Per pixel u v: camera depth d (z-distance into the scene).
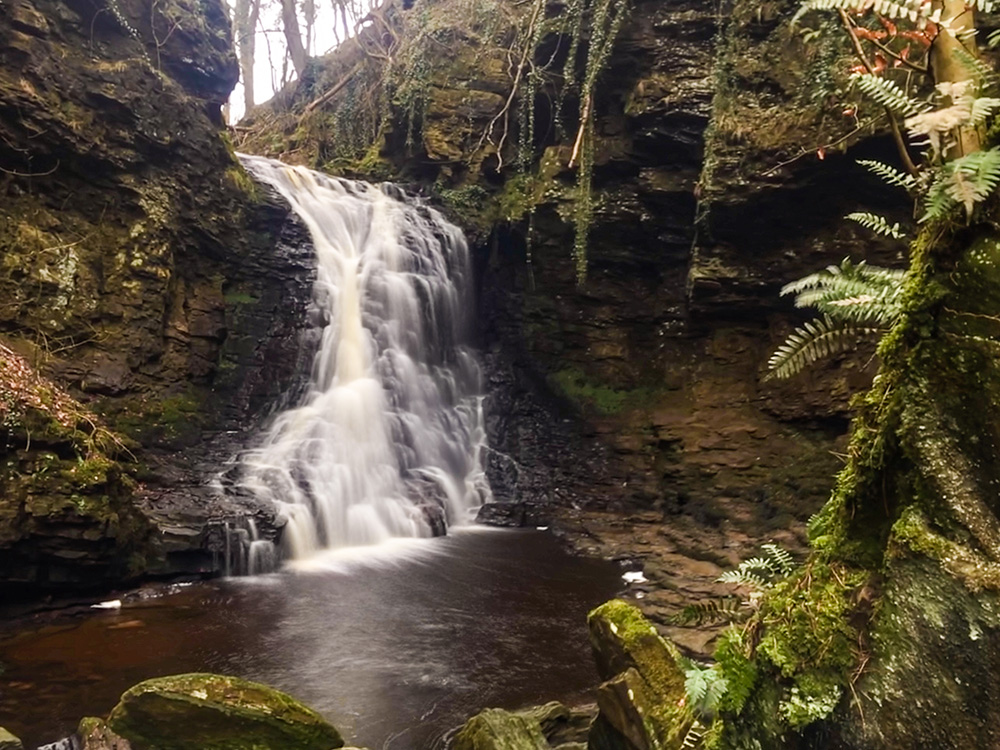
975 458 1.91
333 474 11.09
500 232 14.96
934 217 2.03
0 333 9.18
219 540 8.62
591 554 9.78
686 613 3.48
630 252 13.66
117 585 7.70
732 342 12.67
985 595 1.79
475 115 15.64
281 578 8.61
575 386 13.78
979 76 2.12
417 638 6.73
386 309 13.86
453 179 15.76
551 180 13.83
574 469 12.64
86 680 5.65
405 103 16.23
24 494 6.90
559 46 13.81
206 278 12.27
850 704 1.99
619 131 13.28
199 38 12.77
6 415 7.06
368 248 14.32
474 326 15.24
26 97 9.52
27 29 9.76
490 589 8.24
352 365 13.12
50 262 9.85
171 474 9.96
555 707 4.91
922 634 1.88
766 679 2.27
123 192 10.88
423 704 5.42
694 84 12.13
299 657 6.25
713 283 12.28
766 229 11.82
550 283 14.34
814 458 10.45
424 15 16.83
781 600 2.34
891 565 1.97
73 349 9.91
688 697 2.80
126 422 10.11
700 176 12.16
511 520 11.70
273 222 13.38
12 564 6.88
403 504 11.34
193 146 12.06
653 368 13.45
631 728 3.38
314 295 13.16
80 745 4.43
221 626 6.95
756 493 10.59
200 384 11.59
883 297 2.61
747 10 11.55
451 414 13.87
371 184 15.84
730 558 8.75
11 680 5.62
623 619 3.89
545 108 14.73
